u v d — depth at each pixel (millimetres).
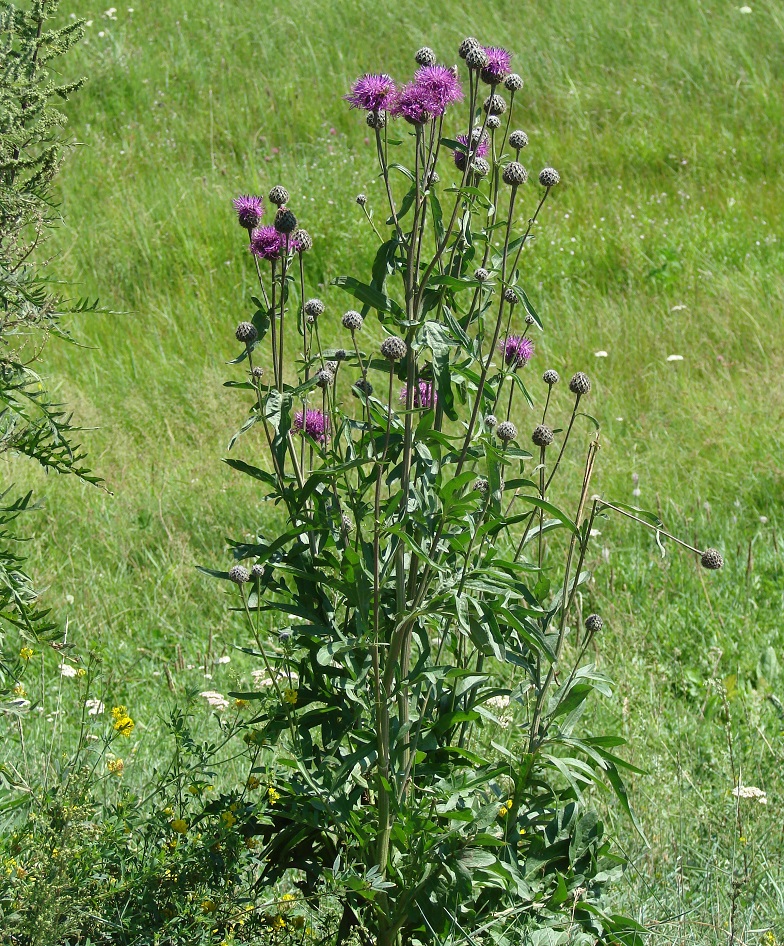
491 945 2539
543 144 10594
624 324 7773
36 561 5195
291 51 12516
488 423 2764
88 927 2459
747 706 4289
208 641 4516
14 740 3570
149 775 3504
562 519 2377
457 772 2703
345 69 12289
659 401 6879
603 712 4113
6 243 2398
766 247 8922
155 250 8719
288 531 2434
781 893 3082
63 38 2436
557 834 2674
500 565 2414
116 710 2967
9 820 2830
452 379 2646
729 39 12422
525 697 2822
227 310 8258
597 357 7402
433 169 2484
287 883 3035
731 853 3215
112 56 11898
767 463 6070
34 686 4168
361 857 2551
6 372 2420
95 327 7902
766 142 10758
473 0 13430
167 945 2502
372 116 2430
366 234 8852
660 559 5137
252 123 11094
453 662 3453
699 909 3043
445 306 2514
